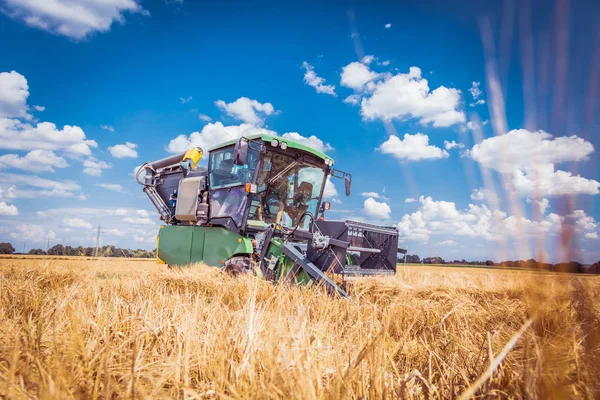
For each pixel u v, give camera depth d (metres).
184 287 5.59
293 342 1.96
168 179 10.66
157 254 9.84
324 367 1.86
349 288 5.60
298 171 8.70
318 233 6.32
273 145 7.83
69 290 4.16
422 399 1.85
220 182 8.66
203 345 2.32
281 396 1.54
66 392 1.56
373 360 1.83
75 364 1.85
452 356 2.43
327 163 8.82
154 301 3.94
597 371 0.81
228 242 8.03
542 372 0.88
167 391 1.78
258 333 2.25
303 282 6.23
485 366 1.98
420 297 5.02
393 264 7.14
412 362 2.55
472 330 3.29
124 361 2.10
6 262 7.03
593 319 0.72
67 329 2.49
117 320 2.74
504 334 2.85
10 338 2.23
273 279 6.69
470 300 4.35
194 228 8.95
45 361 1.94
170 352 2.37
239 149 7.11
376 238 7.37
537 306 0.73
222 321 2.76
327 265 6.30
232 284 5.38
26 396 1.50
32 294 3.78
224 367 1.87
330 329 2.88
